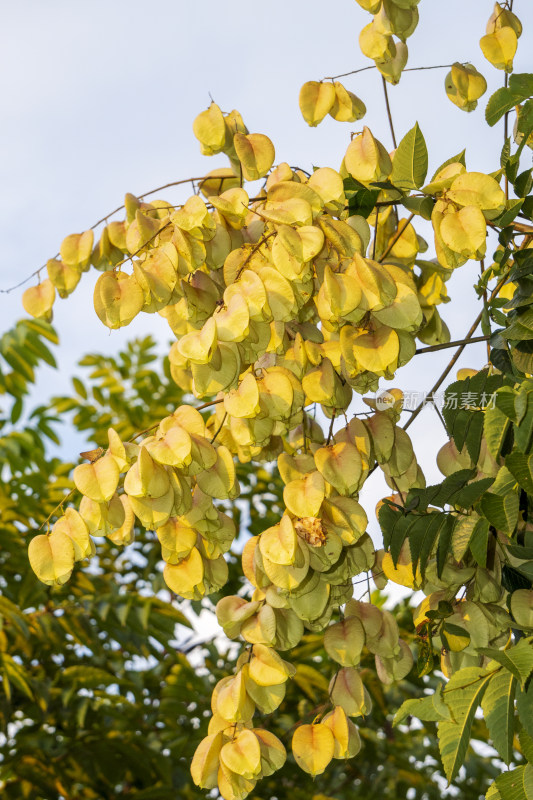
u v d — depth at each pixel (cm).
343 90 207
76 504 328
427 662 189
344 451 190
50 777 301
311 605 190
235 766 185
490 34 204
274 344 193
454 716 183
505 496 182
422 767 378
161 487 185
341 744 191
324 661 349
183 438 185
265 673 187
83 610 303
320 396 192
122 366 418
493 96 195
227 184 204
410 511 188
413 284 190
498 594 192
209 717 314
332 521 188
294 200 186
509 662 176
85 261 203
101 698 302
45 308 205
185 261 187
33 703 308
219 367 187
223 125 199
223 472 192
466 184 187
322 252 188
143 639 303
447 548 188
